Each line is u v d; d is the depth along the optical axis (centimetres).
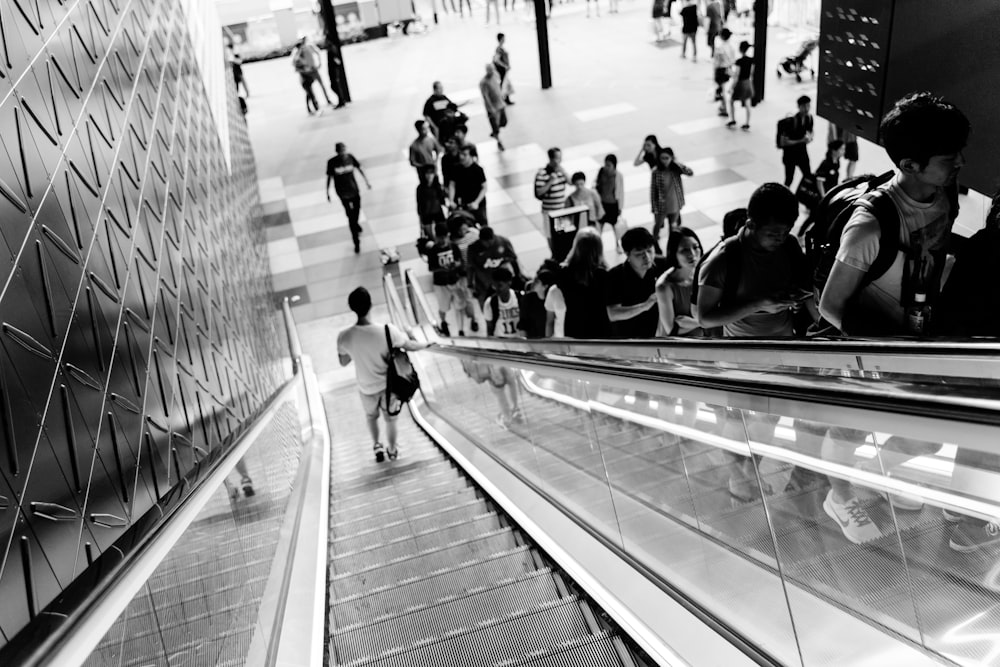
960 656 192
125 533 229
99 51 467
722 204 1316
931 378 262
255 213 1447
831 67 462
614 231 1252
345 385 1214
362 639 407
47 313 302
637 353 445
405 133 1936
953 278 293
